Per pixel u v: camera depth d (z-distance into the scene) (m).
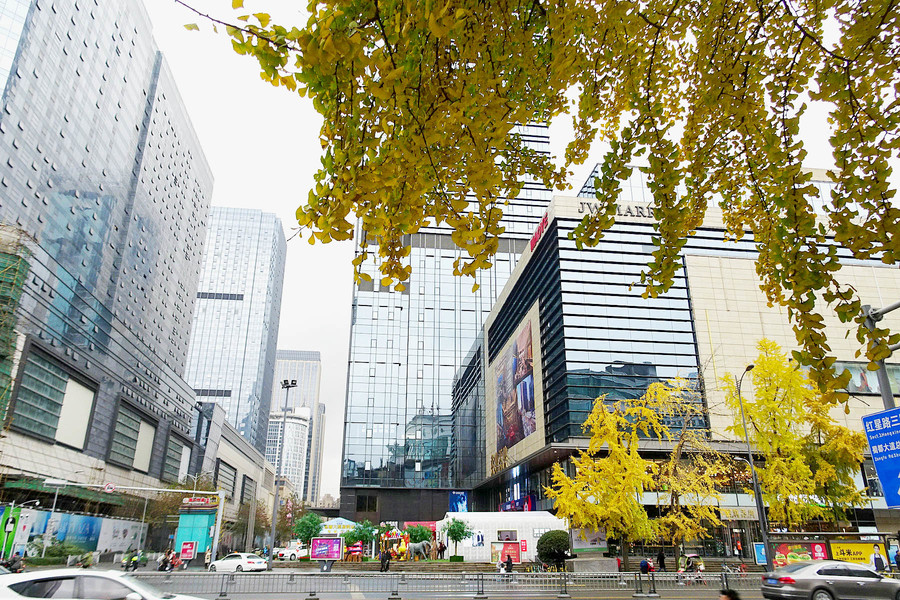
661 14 3.91
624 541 26.03
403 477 67.06
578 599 17.81
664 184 3.92
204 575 19.34
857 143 3.16
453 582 20.77
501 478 57.16
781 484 24.66
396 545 39.78
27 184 48.22
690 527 25.48
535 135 69.31
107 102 63.69
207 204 112.00
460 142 2.99
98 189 61.94
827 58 3.36
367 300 75.56
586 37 3.71
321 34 2.14
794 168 3.35
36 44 49.16
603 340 42.03
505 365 58.66
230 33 2.26
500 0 3.04
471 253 2.99
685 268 44.69
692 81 4.57
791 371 25.23
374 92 2.29
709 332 42.62
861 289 44.38
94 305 60.94
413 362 72.81
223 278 188.25
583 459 25.56
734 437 38.16
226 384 172.25
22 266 40.22
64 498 51.09
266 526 92.00
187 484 68.06
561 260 44.31
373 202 2.69
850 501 26.08
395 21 2.36
